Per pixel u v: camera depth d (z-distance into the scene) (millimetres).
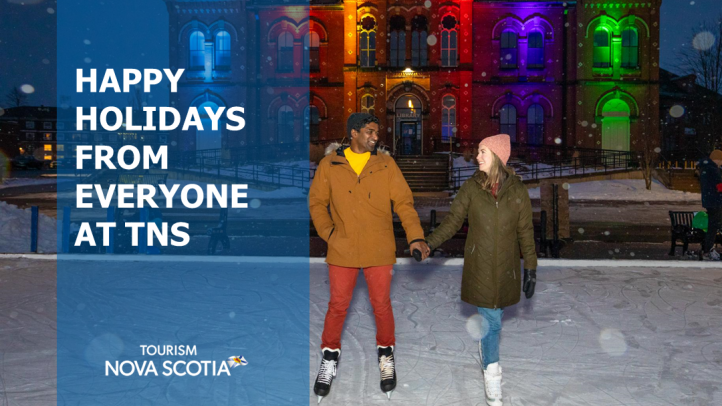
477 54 36094
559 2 35438
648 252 11023
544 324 5465
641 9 35062
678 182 29172
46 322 5652
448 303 6336
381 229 3871
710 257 9570
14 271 8281
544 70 35969
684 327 5324
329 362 3873
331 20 36781
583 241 12648
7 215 12000
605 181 30891
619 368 4293
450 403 3693
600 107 35156
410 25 35875
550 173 32594
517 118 36094
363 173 3811
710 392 3830
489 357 3645
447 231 3781
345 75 35812
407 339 5066
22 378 4211
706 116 37406
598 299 6414
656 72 35250
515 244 3734
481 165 3748
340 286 3889
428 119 35406
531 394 3822
